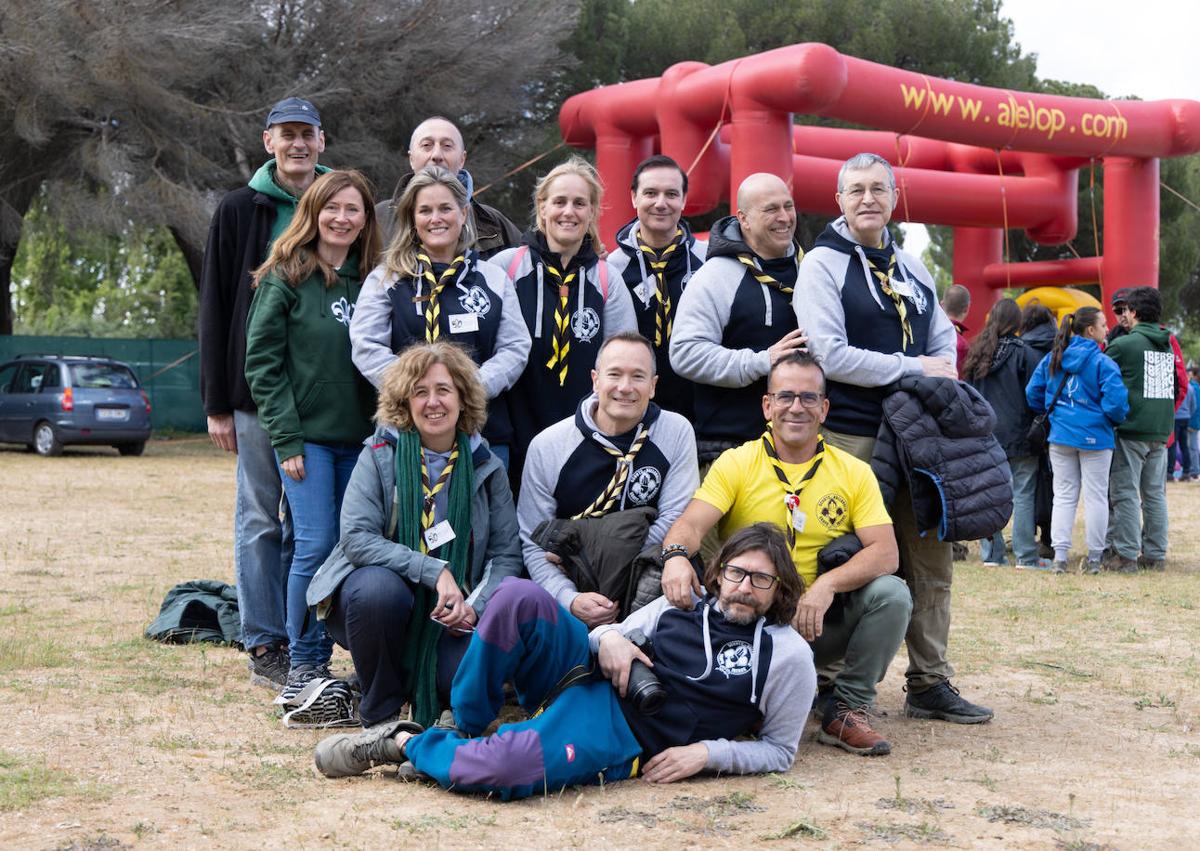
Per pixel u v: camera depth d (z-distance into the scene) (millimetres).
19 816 3447
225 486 14773
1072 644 6496
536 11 20297
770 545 4074
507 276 5043
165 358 25719
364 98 19750
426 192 4848
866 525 4555
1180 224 32875
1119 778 4098
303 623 4902
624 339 4551
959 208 18906
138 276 45750
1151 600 7863
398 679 4285
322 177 4992
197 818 3486
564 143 17797
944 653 4977
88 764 3990
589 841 3363
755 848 3324
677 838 3398
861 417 4957
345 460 5105
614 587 4402
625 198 16766
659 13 25531
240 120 18906
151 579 8023
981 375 9492
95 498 13117
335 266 5055
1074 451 9156
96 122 19516
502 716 4723
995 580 8695
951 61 26672
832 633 4621
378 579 4191
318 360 4949
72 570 8359
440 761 3785
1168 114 17641
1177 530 12172
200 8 17953
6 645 5816
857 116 14586
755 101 13906
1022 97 16297
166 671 5465
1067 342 9078
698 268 5406
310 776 3971
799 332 4922
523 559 4605
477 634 3898
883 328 4969
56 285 42250
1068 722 4914
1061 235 19734
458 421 4469
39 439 19125
